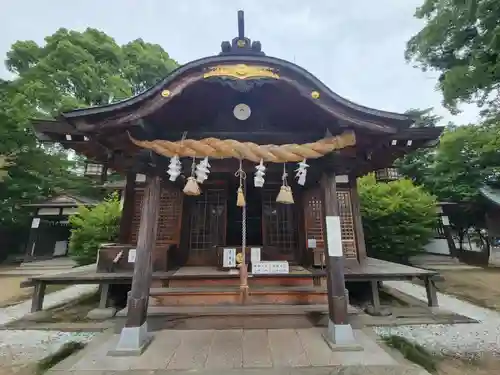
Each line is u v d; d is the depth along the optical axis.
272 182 7.07
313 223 6.82
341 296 3.73
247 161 4.64
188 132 4.12
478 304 6.36
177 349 3.58
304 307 5.02
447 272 11.27
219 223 6.95
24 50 15.95
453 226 15.88
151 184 4.03
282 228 6.97
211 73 3.58
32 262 14.68
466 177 14.35
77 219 11.38
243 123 4.39
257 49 3.85
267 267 5.68
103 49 16.98
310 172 4.41
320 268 6.20
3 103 13.64
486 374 3.26
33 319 5.29
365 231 11.70
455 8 9.55
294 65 3.59
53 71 14.93
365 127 3.64
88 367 3.13
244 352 3.48
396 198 11.60
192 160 4.34
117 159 5.03
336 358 3.31
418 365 3.39
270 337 3.95
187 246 6.83
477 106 11.12
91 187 18.94
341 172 4.17
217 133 4.13
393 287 7.91
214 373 2.99
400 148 5.15
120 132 3.71
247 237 8.53
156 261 6.07
